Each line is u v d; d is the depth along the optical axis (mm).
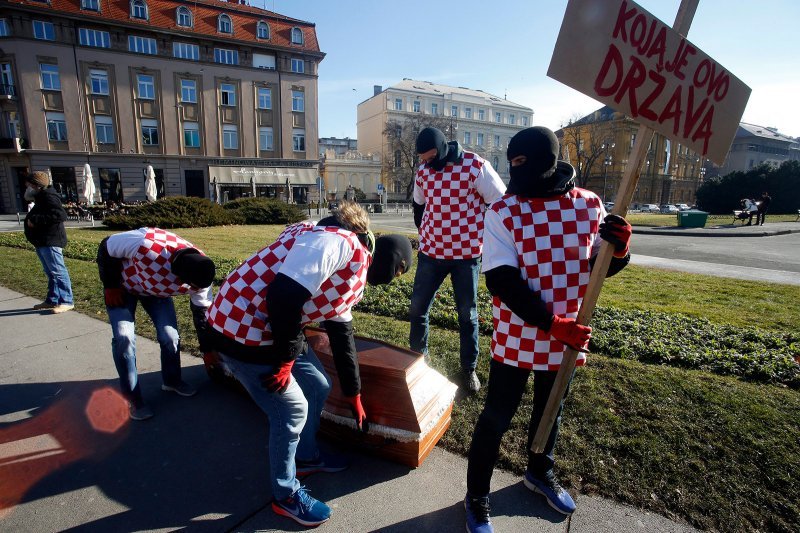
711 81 1891
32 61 30391
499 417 2000
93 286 6625
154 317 3242
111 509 2219
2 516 2162
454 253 3363
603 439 2680
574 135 60750
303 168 40156
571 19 1692
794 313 5934
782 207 38531
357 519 2154
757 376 3564
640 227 22422
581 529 2074
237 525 2117
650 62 1765
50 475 2471
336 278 1941
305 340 2400
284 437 2041
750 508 2166
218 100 36281
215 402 3297
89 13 31406
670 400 3066
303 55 38625
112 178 33719
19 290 6500
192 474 2490
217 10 36250
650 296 7016
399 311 5266
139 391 3064
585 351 1798
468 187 3268
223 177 36875
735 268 10203
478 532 1993
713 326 4906
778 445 2566
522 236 1814
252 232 16859
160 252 2844
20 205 32000
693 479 2350
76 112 31938
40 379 3656
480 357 3963
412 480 2443
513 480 2424
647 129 1754
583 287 1897
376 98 65562
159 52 33906
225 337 1994
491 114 71000
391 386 2506
